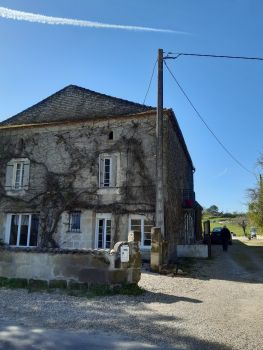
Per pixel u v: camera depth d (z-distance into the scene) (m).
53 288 9.87
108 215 18.16
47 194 19.14
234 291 10.56
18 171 20.41
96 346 5.40
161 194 15.11
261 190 30.58
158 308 8.07
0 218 19.86
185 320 7.07
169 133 18.86
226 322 7.04
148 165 17.73
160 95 16.17
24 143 20.42
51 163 19.55
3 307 7.74
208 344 5.68
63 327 6.37
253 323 7.00
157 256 14.02
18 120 21.61
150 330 6.32
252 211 32.03
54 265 10.10
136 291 9.62
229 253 22.22
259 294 10.11
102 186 18.41
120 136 18.56
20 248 10.64
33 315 7.14
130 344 5.53
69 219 18.61
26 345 5.33
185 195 24.69
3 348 5.16
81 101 20.81
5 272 10.60
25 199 19.56
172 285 11.24
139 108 19.05
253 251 23.64
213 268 15.56
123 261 9.75
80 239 18.09
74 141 19.38
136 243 10.24
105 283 9.56
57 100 21.61
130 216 17.64
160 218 14.91
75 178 18.88
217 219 70.25
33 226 19.41
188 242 25.52
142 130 18.25
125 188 17.84
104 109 19.83
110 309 7.81
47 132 20.03
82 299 8.74
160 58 16.64
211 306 8.45
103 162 18.80
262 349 5.55
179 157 22.97
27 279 10.25
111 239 17.56
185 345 5.59
